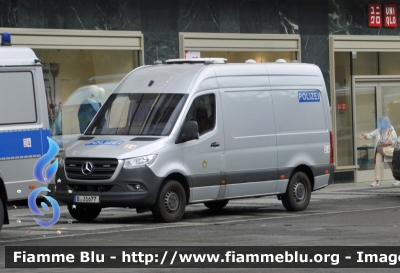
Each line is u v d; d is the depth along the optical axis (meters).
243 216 18.05
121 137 16.83
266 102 18.52
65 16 21.84
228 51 25.00
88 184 16.22
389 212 18.33
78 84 22.22
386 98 28.97
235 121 17.83
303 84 19.48
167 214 16.48
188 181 16.81
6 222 14.76
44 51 21.52
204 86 17.38
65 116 21.94
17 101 15.11
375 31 28.55
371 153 28.55
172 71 17.77
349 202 21.27
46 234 15.05
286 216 17.86
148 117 17.03
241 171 17.88
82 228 15.92
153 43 23.52
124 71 23.11
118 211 19.80
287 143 18.86
